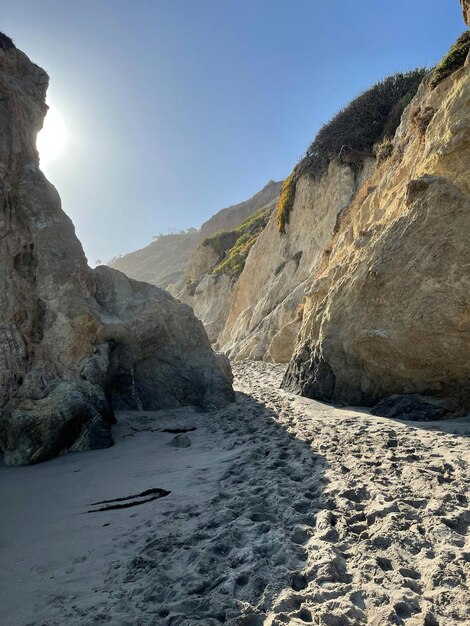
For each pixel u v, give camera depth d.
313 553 3.48
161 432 9.19
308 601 2.90
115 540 4.20
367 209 15.96
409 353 8.91
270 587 3.07
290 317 23.70
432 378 8.77
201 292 48.38
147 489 5.62
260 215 57.66
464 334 8.25
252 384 15.83
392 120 23.30
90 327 9.78
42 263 9.80
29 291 9.29
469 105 9.65
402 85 25.28
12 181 10.02
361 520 4.09
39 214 10.23
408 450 6.07
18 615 3.05
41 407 7.72
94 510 5.03
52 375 8.70
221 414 10.66
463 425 7.44
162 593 3.15
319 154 27.88
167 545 3.92
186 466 6.61
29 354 8.59
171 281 122.81
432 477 4.87
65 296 9.66
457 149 9.42
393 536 3.60
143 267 175.38
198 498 5.14
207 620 2.75
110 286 12.28
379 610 2.70
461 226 8.59
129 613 2.96
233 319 35.69
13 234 9.43
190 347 12.54
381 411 9.13
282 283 27.95
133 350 11.35
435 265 8.73
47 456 7.39
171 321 12.42
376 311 9.72
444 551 3.32
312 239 26.94
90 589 3.34
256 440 7.69
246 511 4.54
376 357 9.59
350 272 11.26
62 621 2.93
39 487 5.97
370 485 4.79
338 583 3.07
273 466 5.98
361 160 24.94
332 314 11.13
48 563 3.81
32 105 11.74
